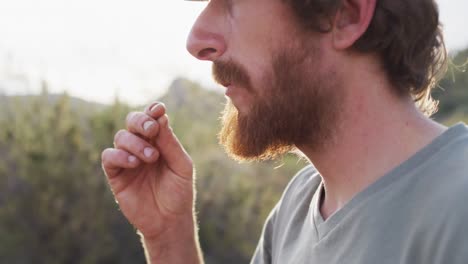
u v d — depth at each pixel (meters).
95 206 3.45
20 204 3.34
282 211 0.82
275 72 0.69
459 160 0.62
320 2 0.67
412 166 0.64
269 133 0.70
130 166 0.77
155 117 0.78
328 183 0.71
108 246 3.43
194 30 0.72
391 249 0.62
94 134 3.58
